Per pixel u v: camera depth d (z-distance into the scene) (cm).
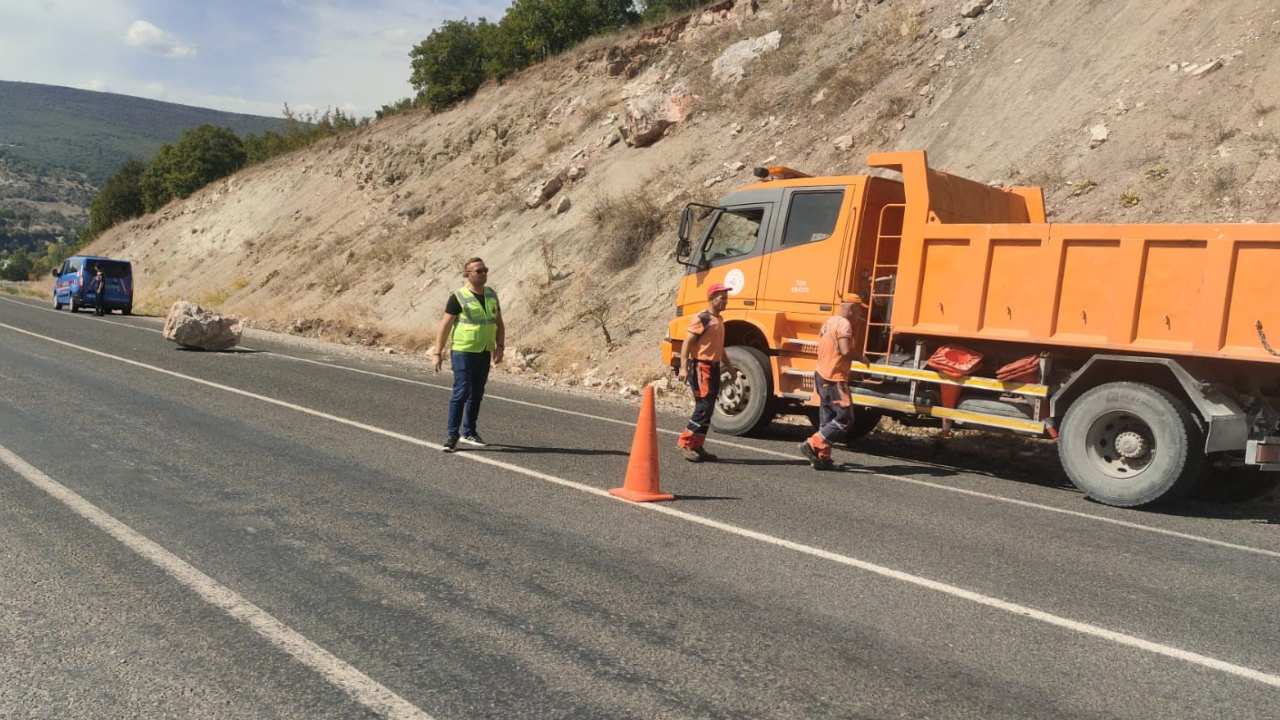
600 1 3466
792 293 1023
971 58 1772
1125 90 1421
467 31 3728
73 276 3122
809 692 359
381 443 854
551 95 3055
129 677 346
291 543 523
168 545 507
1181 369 749
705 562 526
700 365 870
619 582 482
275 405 1055
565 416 1124
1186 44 1408
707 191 1947
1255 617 479
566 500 664
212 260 4353
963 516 688
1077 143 1405
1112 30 1548
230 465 721
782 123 2028
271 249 3884
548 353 1803
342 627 404
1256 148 1177
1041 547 605
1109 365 798
